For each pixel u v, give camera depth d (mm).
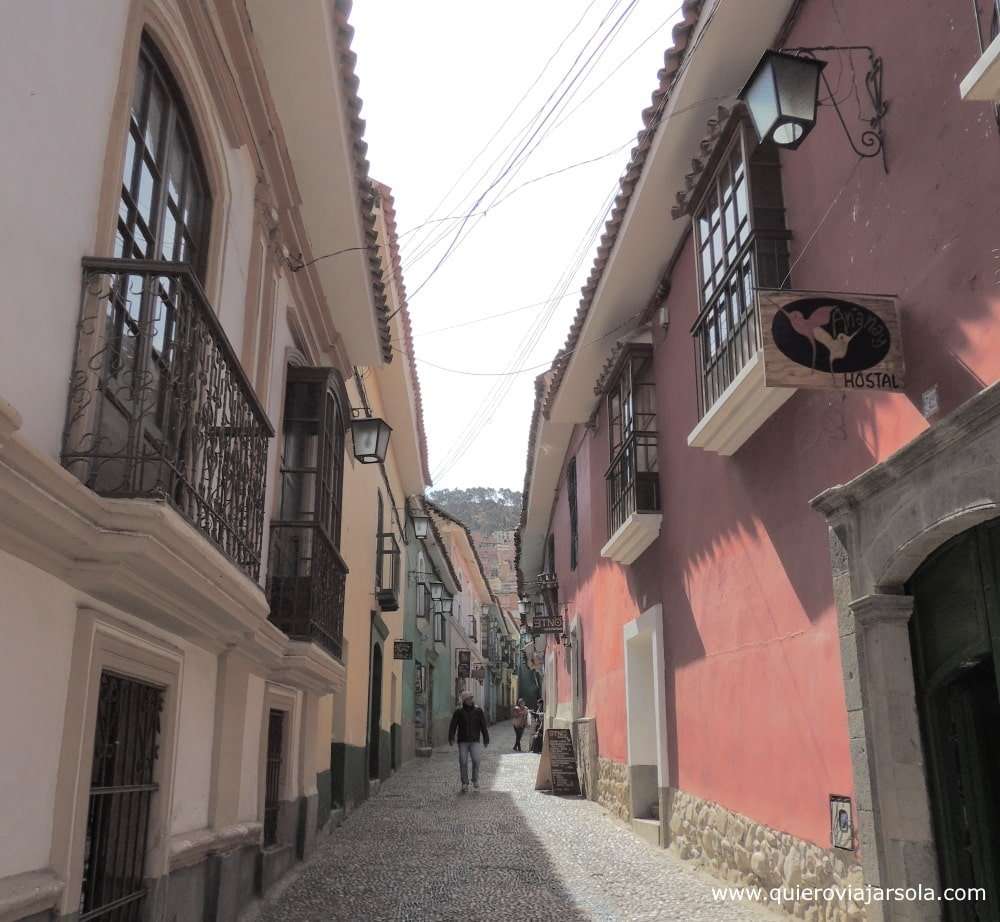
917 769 4895
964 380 4418
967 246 4418
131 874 4492
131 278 4496
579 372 12758
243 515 5109
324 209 8148
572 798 14141
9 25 3137
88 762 3768
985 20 4273
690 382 8867
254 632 5668
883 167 5191
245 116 6223
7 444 2707
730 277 6953
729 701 7578
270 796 7832
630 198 8867
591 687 14633
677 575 9281
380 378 15578
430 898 6918
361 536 12828
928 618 4984
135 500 3574
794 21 6453
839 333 4887
